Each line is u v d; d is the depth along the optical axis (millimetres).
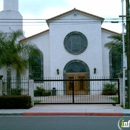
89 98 26953
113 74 34000
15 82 29250
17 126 12297
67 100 26062
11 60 24094
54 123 13141
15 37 25141
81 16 34000
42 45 34625
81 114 16438
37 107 19844
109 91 32438
